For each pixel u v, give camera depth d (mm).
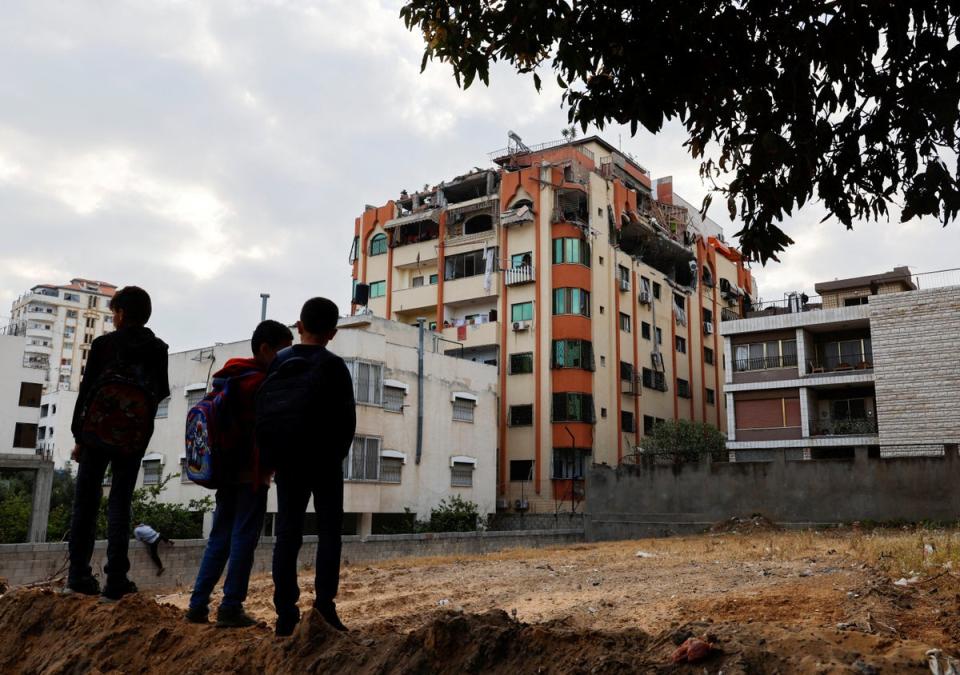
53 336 126688
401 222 46875
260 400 4914
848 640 3953
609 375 42625
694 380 50875
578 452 39781
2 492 30797
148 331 6176
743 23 6004
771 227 6688
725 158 6914
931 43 5711
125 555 5996
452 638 4227
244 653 4660
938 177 5832
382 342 33031
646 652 4047
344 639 4492
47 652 5480
